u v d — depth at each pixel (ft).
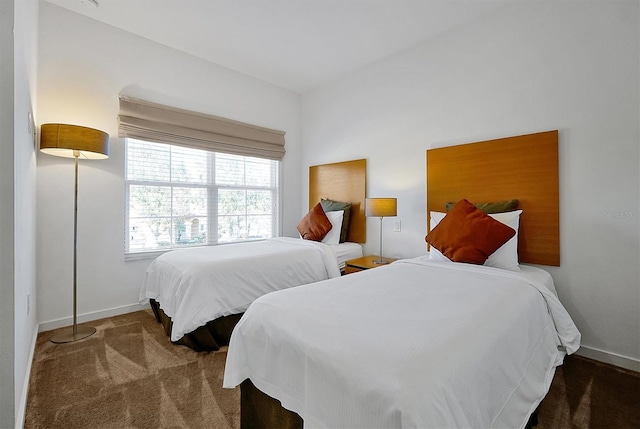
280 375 3.58
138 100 9.48
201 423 4.59
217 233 11.77
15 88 3.85
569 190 6.96
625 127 6.28
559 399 5.21
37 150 7.84
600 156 6.57
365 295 4.61
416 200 9.89
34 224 7.31
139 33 9.48
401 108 10.30
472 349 3.05
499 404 3.18
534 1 7.45
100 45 8.91
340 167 12.30
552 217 7.14
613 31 6.42
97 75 8.87
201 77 11.02
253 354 4.01
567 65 6.99
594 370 6.16
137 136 9.50
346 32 9.22
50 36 8.12
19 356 4.41
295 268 8.63
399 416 2.33
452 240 7.18
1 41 3.64
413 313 3.84
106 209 9.07
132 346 7.11
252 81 12.49
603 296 6.56
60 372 5.95
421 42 9.71
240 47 10.19
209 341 6.87
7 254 3.70
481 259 6.75
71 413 4.76
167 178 10.53
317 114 13.47
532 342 4.37
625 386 5.58
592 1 6.66
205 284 6.94
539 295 5.15
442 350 2.90
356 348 3.01
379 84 10.98
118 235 9.30
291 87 13.52
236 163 12.39
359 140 11.68
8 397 3.73
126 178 9.65
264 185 13.32
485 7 8.01
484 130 8.32
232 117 11.89
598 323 6.62
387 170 10.72
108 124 9.07
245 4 8.03
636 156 6.17
